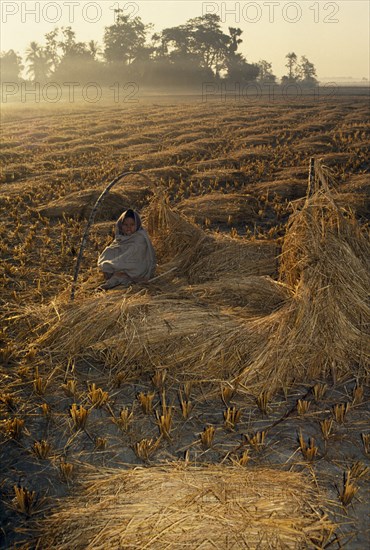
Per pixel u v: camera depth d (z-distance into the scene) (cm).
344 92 8225
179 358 468
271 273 646
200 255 672
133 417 410
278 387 443
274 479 334
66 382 454
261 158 1661
